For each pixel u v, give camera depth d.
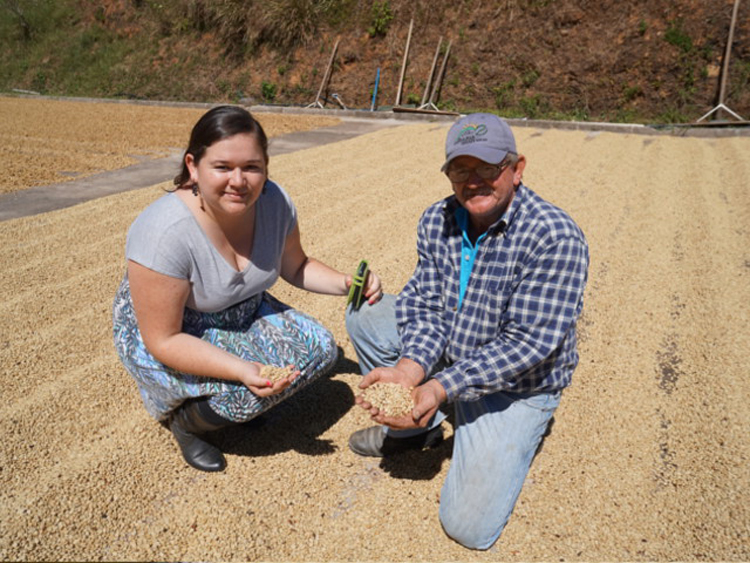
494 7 11.27
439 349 2.25
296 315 2.46
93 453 2.48
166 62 14.03
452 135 1.97
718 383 2.97
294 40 12.75
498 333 2.18
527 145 8.11
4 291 3.84
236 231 2.18
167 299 2.09
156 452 2.51
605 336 3.44
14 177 6.45
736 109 9.29
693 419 2.73
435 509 2.28
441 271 2.28
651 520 2.20
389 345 2.53
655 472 2.43
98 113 11.09
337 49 12.38
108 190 6.05
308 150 7.86
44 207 5.50
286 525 2.18
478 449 2.09
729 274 4.12
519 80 10.91
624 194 5.80
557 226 2.00
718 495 2.29
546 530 2.16
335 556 2.07
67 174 6.66
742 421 2.69
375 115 10.91
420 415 1.97
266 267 2.32
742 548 2.05
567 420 2.74
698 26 9.72
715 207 5.41
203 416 2.30
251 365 2.15
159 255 2.02
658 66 9.91
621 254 4.47
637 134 8.98
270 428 2.72
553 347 2.03
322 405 2.89
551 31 10.74
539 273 2.02
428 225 2.30
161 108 12.01
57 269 4.19
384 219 5.20
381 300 2.62
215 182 1.95
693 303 3.77
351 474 2.45
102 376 2.99
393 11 12.03
